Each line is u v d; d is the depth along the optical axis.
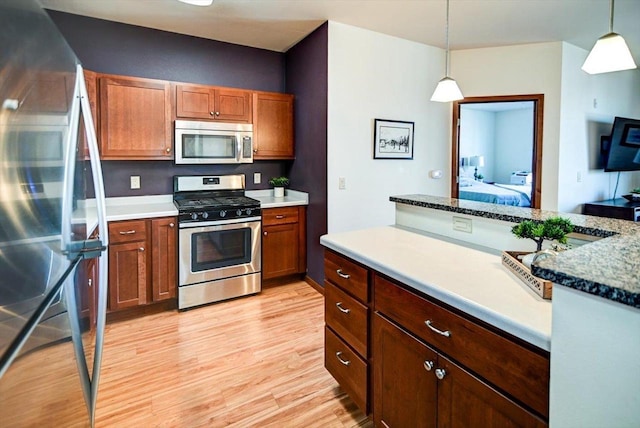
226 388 2.04
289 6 2.91
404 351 1.38
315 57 3.43
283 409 1.87
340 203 3.43
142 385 2.06
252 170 4.00
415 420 1.35
